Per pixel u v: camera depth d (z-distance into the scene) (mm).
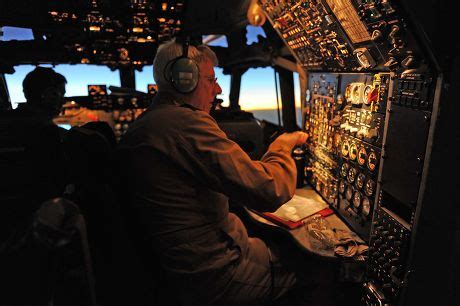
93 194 902
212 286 1132
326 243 1312
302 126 2125
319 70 1820
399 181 1100
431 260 1054
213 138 1009
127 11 2439
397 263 1118
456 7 839
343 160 1545
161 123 1014
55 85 1916
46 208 731
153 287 1043
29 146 1370
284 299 1390
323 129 1777
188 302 1122
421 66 960
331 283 1401
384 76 1181
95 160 934
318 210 1574
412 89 1015
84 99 2420
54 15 2363
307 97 2027
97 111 2309
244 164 1028
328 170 1721
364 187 1359
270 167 1112
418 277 1067
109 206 910
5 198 1323
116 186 996
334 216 1588
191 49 1133
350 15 1167
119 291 959
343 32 1298
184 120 1011
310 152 1979
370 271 1291
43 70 1884
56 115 2021
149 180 1019
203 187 1069
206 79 1165
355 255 1277
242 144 1975
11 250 779
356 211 1419
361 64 1256
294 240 1326
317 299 1449
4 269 774
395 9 869
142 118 1082
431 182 973
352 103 1427
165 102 1116
